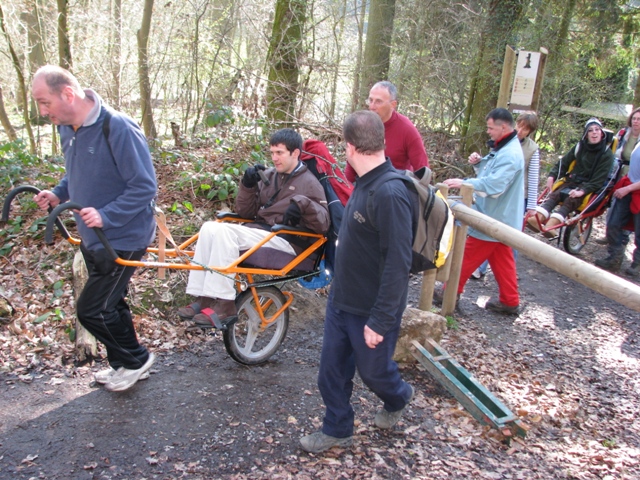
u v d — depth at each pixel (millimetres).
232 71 8609
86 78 9945
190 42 9008
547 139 11297
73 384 3504
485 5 9555
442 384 3723
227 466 2895
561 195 6832
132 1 12008
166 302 4430
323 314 4758
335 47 11336
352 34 12039
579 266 3168
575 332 4988
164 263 3150
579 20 10672
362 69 9922
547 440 3361
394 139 4578
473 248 4809
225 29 9242
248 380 3707
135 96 11555
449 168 8492
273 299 3854
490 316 5121
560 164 6949
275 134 3725
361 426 3312
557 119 10984
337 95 10648
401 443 3188
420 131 9125
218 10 10227
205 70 9250
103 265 3035
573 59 10508
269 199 3852
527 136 5863
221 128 6848
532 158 5828
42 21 11242
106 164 2922
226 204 5652
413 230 2674
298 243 3715
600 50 11125
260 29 10078
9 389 3398
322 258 3926
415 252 2684
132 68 11109
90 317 3139
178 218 5352
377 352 2807
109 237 3027
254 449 3037
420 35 10156
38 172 6012
